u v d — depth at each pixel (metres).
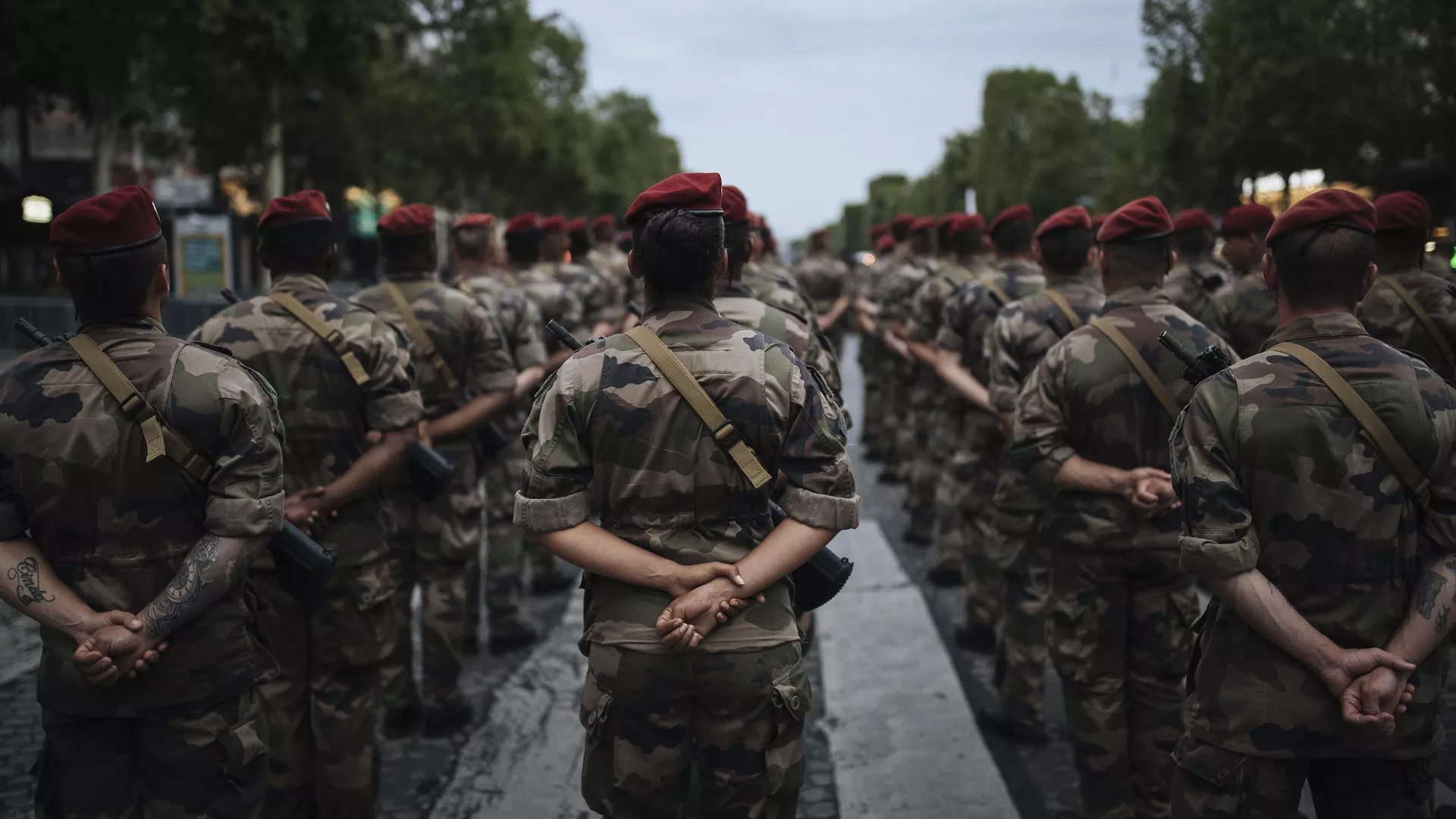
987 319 5.14
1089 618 3.52
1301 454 2.36
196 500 2.59
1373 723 2.29
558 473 2.46
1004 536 4.46
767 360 2.47
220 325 3.52
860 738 4.57
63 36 16.44
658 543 2.46
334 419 3.54
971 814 3.87
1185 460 2.46
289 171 28.25
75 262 2.54
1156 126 24.66
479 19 29.84
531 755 4.42
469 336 4.64
